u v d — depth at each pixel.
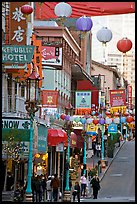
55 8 35.75
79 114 76.88
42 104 69.31
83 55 137.12
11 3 51.59
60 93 100.12
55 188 55.56
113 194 67.00
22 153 53.03
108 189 71.81
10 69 52.41
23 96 64.69
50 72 93.00
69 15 35.75
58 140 71.31
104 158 99.38
